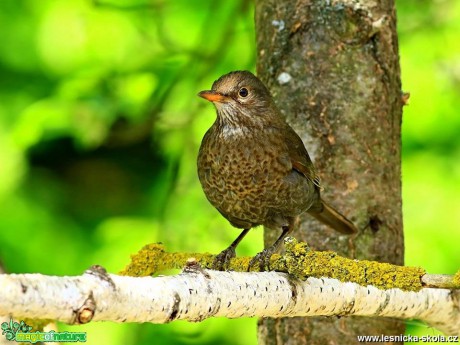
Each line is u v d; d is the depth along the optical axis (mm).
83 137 13375
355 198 9180
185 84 13242
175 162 12711
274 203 9258
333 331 8945
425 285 7949
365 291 7707
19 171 16172
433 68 14148
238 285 6887
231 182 9281
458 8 14094
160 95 13039
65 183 17172
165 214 12367
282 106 9406
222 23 14188
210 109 13484
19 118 14789
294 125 9344
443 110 14727
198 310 6543
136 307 6012
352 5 9336
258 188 9211
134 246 14898
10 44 15977
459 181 14633
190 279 6570
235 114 9180
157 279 6332
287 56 9453
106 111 13109
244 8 12367
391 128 9414
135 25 13281
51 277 5590
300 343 8969
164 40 12656
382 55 9383
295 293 7281
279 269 7434
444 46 14039
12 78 16062
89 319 5668
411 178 14672
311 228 9453
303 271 7355
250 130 9156
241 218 9547
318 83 9312
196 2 14703
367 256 9148
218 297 6680
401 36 13672
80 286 5668
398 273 7887
